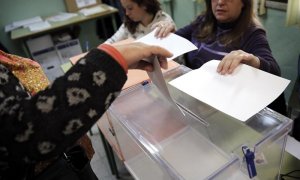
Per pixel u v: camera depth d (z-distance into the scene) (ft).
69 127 1.13
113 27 9.69
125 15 5.70
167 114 2.39
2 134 1.07
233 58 2.50
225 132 2.02
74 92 1.13
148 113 2.45
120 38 6.03
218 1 3.96
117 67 1.26
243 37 3.98
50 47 9.46
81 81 1.15
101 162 5.75
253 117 2.05
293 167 2.78
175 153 1.97
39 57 9.39
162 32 3.72
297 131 3.36
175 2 8.82
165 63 1.90
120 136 2.93
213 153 1.88
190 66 4.69
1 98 1.16
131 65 1.51
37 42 9.15
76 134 1.17
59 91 1.13
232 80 2.26
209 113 2.25
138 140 2.19
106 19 10.00
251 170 1.76
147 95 2.73
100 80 1.19
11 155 1.12
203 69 2.54
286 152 2.84
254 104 1.93
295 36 5.34
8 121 1.08
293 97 4.69
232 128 2.05
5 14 9.53
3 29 9.63
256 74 2.27
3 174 1.29
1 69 1.37
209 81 2.32
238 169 1.80
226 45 4.13
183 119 2.25
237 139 1.93
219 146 1.93
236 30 4.05
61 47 9.62
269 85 2.10
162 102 2.56
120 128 2.72
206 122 2.17
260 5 5.58
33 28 8.80
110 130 3.30
